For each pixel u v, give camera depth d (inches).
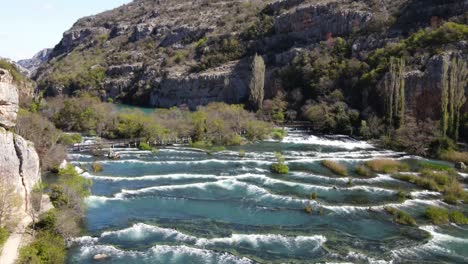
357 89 3838.6
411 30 4050.2
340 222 1353.3
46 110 3361.2
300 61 4626.0
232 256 1067.9
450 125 2731.3
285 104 4163.4
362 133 3238.2
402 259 1075.3
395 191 1701.5
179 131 2987.2
